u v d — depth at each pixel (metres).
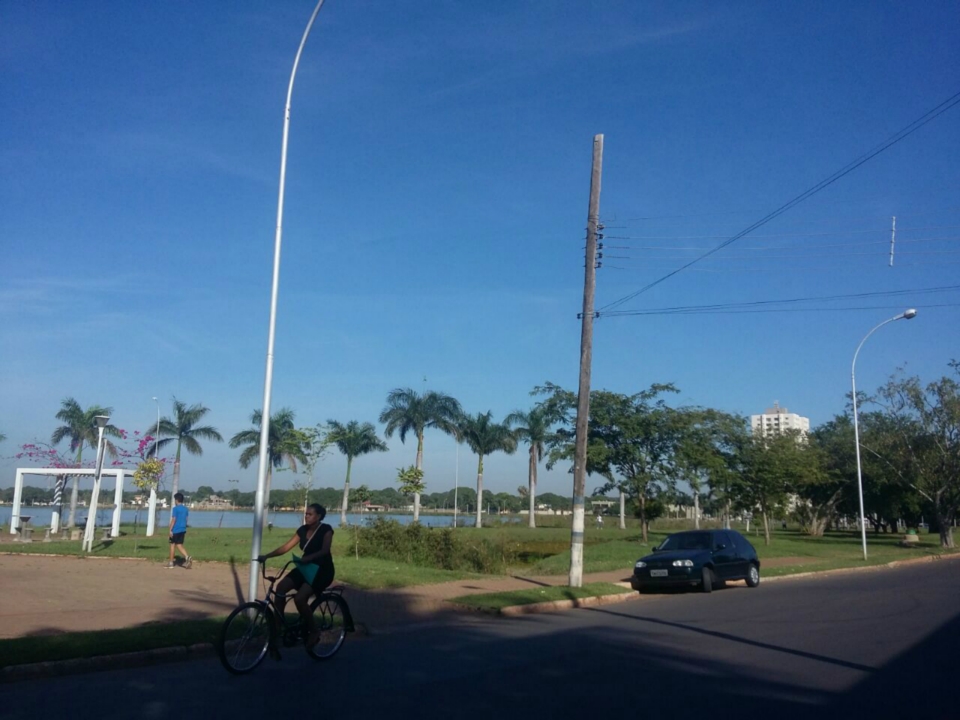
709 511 52.53
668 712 7.64
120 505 36.97
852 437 55.06
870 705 7.95
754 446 41.97
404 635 12.56
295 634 9.88
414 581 18.72
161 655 9.95
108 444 43.00
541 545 37.72
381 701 8.01
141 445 38.47
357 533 25.75
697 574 19.11
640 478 36.25
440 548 24.41
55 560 23.11
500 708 7.75
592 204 19.34
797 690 8.59
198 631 10.82
